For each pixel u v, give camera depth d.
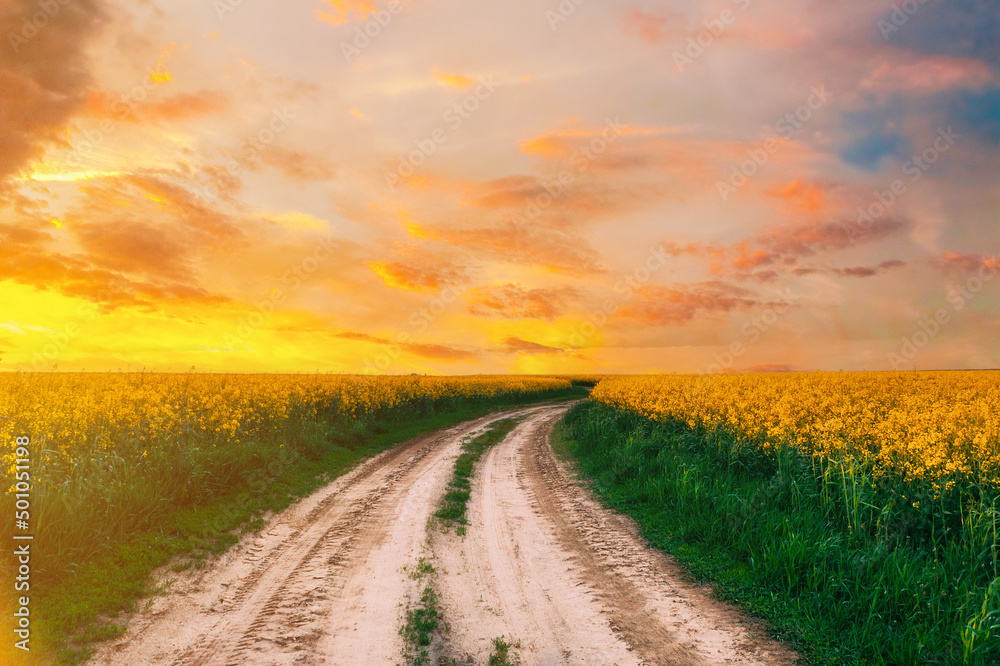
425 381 34.22
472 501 10.60
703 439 12.60
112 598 5.49
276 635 5.10
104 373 27.67
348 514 9.40
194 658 4.63
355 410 20.83
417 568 6.94
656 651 4.93
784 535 6.93
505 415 29.81
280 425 15.08
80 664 4.42
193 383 22.59
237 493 9.62
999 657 4.43
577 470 13.82
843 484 7.54
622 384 29.11
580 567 7.17
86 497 6.88
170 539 7.15
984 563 5.77
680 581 6.61
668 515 8.91
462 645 5.06
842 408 12.27
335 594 6.11
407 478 12.38
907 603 5.25
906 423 9.70
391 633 5.22
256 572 6.71
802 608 5.54
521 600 6.12
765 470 10.33
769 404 14.15
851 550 6.30
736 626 5.39
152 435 10.43
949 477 7.09
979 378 23.39
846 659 4.70
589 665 4.71
